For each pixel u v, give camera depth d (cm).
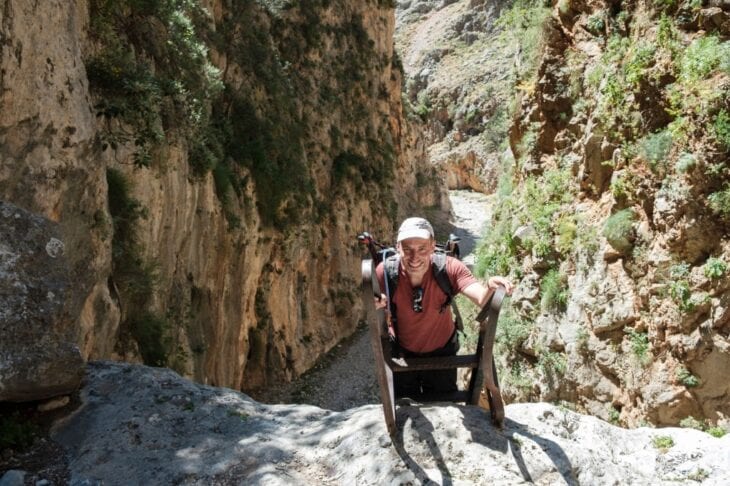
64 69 769
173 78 1462
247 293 2147
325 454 418
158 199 1305
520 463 375
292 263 2595
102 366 548
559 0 1455
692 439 425
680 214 1027
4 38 643
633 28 1224
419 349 386
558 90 1441
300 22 3062
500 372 1442
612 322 1162
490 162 6531
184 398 502
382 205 3831
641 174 1126
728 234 980
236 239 1919
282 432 457
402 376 428
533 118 1536
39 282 479
